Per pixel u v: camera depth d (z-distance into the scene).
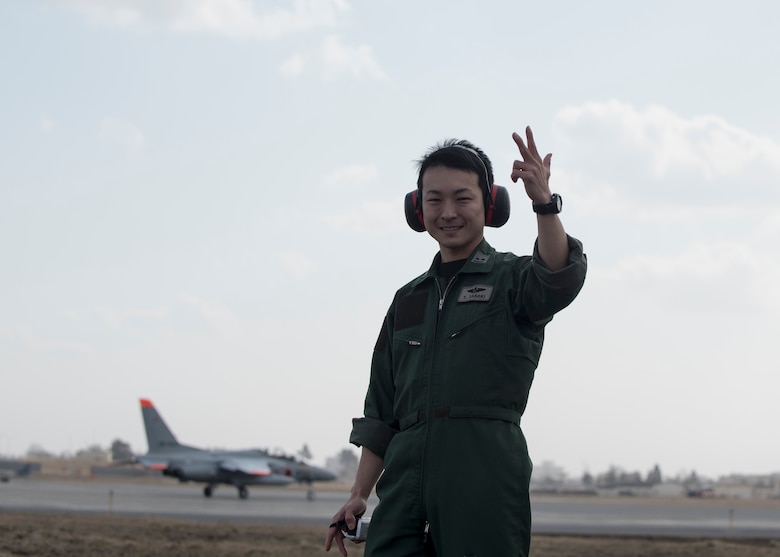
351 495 4.58
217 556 18.73
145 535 22.97
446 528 4.02
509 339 4.16
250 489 125.31
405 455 4.20
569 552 23.05
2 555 16.78
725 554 23.22
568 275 3.97
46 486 93.31
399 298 4.57
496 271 4.28
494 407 4.11
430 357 4.23
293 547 21.77
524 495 4.07
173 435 80.12
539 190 3.98
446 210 4.30
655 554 22.98
